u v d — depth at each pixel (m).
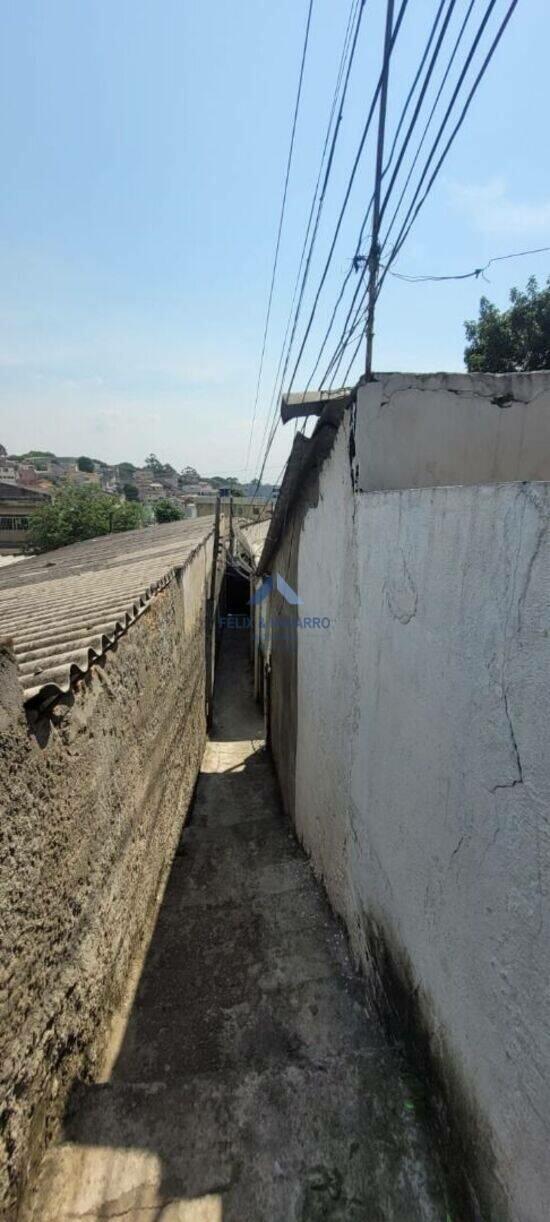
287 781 5.32
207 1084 1.97
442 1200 1.58
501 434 2.49
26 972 1.63
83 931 2.16
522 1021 1.18
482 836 1.34
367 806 2.45
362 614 2.45
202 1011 2.57
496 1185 1.31
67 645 2.32
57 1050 1.86
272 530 5.46
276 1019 2.46
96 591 4.00
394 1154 1.70
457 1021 1.52
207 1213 1.58
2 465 60.31
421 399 2.42
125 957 2.76
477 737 1.35
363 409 2.38
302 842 4.36
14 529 32.06
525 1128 1.17
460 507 1.42
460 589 1.43
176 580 4.78
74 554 10.48
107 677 2.56
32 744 1.71
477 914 1.38
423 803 1.75
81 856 2.15
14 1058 1.54
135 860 3.03
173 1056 2.30
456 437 2.46
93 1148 1.77
